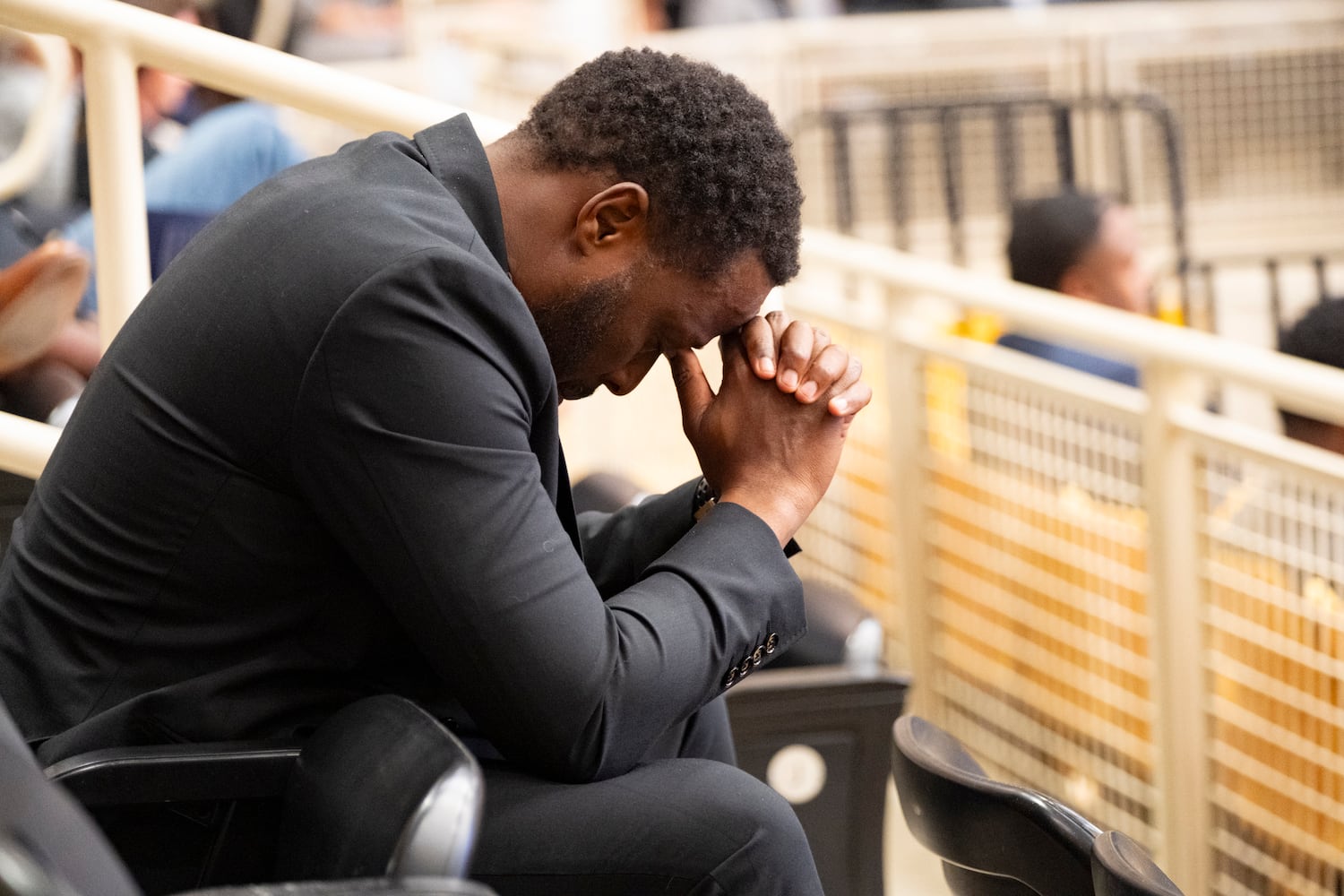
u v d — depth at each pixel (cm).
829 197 1419
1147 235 1464
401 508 255
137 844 261
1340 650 477
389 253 261
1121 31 1436
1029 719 644
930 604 704
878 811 459
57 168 587
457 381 258
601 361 296
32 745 272
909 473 696
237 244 273
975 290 618
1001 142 1360
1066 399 588
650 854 262
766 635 285
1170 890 244
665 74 287
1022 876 270
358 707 252
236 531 267
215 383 264
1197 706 545
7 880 146
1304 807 501
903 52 1408
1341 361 661
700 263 286
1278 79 1479
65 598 275
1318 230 1488
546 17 1274
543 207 286
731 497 297
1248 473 514
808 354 301
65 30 351
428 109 377
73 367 479
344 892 187
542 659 255
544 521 263
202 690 268
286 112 965
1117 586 575
